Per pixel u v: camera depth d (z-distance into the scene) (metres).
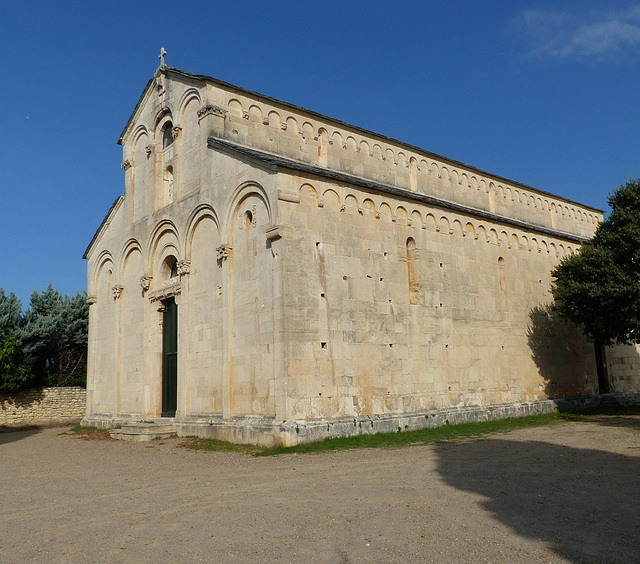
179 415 24.19
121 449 21.41
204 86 24.69
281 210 20.05
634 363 35.25
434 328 24.25
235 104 25.06
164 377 26.92
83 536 9.62
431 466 14.47
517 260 29.22
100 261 32.56
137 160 30.34
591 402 31.05
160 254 27.50
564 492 11.27
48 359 43.06
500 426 23.11
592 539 8.54
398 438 19.80
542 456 15.55
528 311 29.14
